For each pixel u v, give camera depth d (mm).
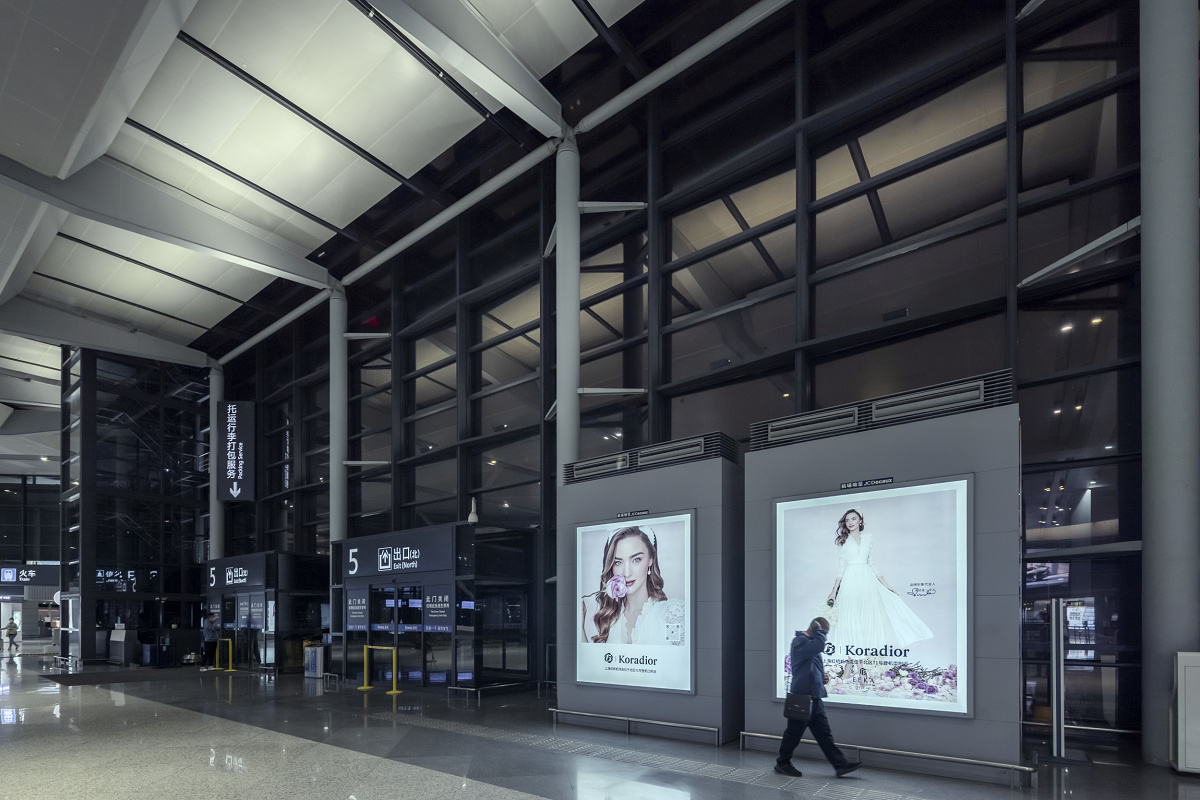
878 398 8164
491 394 15953
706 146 12695
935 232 9844
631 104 12836
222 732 9891
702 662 8914
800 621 8102
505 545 13711
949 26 10188
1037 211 9148
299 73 12680
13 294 20375
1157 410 7438
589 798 6262
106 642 23141
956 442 7316
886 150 10609
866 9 10969
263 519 23797
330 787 6836
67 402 24812
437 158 14852
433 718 10766
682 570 9227
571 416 12516
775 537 8438
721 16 11703
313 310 22422
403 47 12023
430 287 18031
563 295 12820
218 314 22797
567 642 10531
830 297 10789
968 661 6906
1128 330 8414
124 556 23922
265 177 15633
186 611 25438
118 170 15320
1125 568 8211
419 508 17500
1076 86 9078
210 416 25906
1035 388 8922
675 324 12523
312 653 17406
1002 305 9172
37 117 12438
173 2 10219
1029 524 8812
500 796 6379
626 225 13703
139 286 20969
